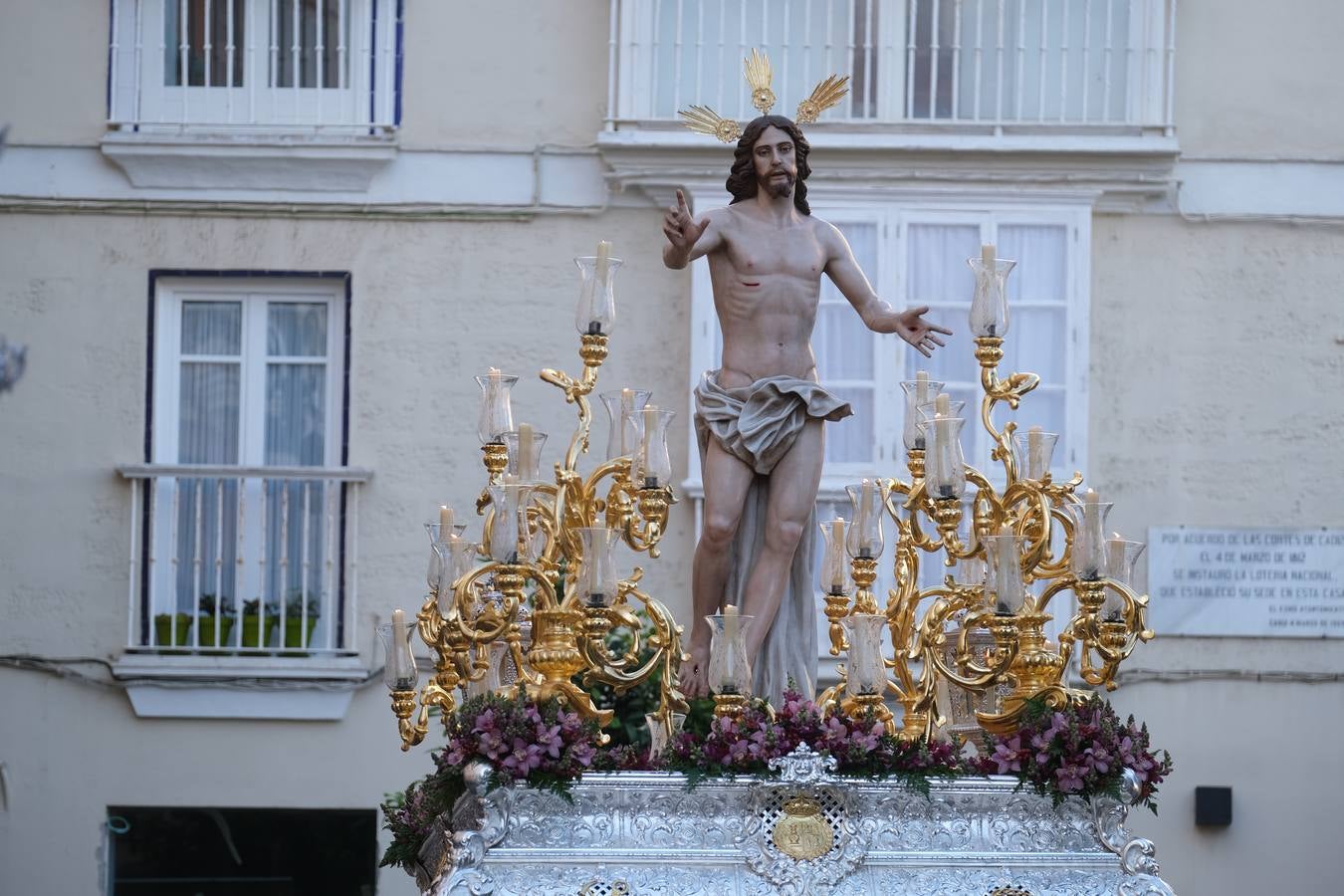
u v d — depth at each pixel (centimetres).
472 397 2011
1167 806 1984
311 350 2039
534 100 2025
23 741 1994
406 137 2023
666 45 2006
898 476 1975
